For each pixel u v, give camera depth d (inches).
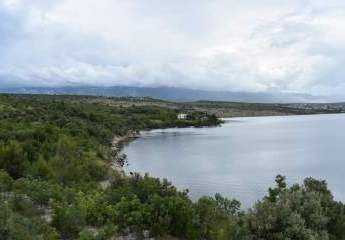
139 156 3427.7
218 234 593.3
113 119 5762.8
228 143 4623.5
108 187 914.1
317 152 3752.5
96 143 2974.9
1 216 482.0
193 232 617.3
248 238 536.1
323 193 723.4
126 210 641.0
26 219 540.4
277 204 564.1
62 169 1374.3
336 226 606.9
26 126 2231.8
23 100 4714.6
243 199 1705.2
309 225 571.8
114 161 2706.7
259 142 4746.6
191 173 2517.2
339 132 6215.6
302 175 2455.7
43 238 506.0
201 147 4192.9
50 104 4798.2
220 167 2802.7
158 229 610.9
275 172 2571.4
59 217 594.6
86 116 4881.9
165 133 6230.3
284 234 530.3
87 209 654.5
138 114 7829.7
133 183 811.4
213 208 731.4
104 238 540.7
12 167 1184.8
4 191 828.0
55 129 2506.2
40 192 781.9
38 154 1444.4
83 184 1200.8
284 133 6141.7
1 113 3149.6
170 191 772.6
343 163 2989.7
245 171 2613.2
